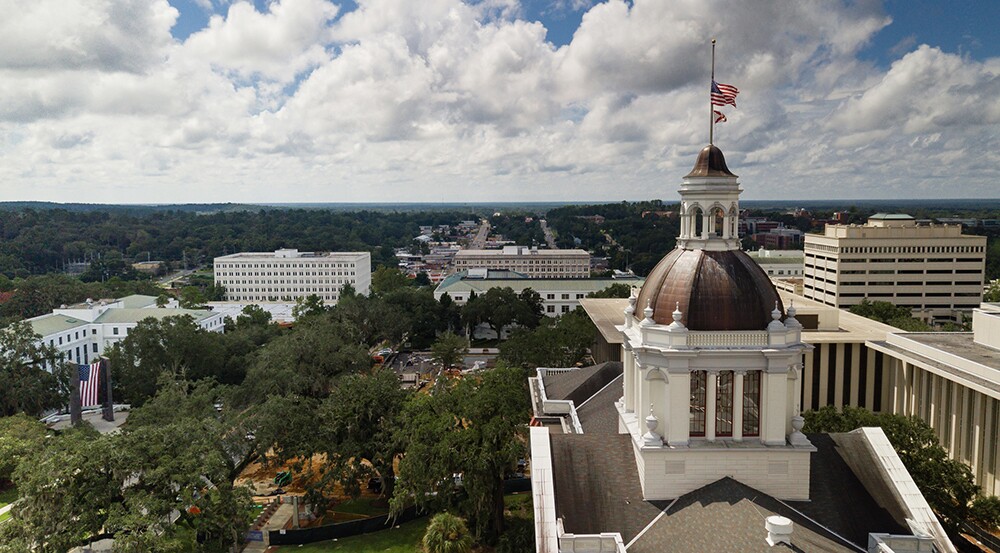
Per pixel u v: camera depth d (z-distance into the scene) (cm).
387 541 8131
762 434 5097
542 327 16438
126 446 7144
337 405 9288
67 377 14050
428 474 7375
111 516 6494
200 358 14938
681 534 4556
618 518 4931
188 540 7900
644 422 5234
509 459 7300
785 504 4944
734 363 5038
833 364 12325
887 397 12050
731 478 5047
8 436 9962
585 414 7319
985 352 10125
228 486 7388
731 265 5228
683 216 5538
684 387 5041
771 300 5219
